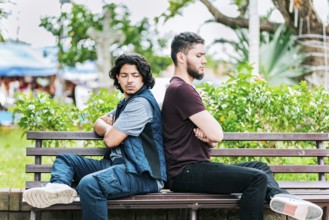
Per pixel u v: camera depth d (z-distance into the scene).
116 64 4.83
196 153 4.67
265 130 5.88
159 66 23.25
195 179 4.58
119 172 4.43
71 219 5.01
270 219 5.18
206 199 4.50
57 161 4.69
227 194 4.61
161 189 4.71
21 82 21.41
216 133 4.61
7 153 10.56
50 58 21.97
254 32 11.52
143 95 4.73
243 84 5.85
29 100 5.67
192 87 4.75
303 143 6.21
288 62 15.78
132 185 4.46
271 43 16.09
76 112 5.87
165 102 4.79
